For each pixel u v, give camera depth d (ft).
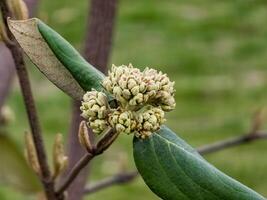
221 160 5.78
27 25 1.13
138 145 1.05
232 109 7.06
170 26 9.49
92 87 1.13
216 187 1.02
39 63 1.14
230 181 1.03
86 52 1.59
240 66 8.23
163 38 9.16
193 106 7.12
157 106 1.05
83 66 1.14
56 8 9.90
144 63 8.43
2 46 1.89
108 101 1.06
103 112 1.03
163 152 1.05
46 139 6.31
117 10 1.60
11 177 1.63
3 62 1.89
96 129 1.04
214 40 9.08
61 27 9.42
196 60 8.38
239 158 5.81
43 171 1.21
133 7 10.02
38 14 1.88
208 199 1.03
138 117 1.03
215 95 7.41
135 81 1.02
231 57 8.49
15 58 1.17
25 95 1.18
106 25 1.58
